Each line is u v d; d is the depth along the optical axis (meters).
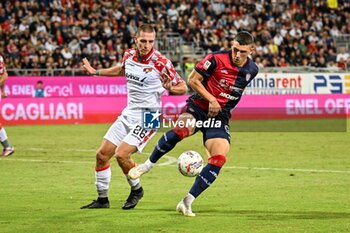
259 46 67.00
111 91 54.38
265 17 71.12
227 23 69.00
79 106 52.88
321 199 20.70
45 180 25.08
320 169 28.25
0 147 37.12
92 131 46.34
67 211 18.45
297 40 69.25
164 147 17.73
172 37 63.88
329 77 60.09
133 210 18.66
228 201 20.39
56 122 52.12
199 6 69.62
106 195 19.12
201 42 65.50
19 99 51.12
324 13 75.31
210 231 15.68
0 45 57.22
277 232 15.59
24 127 49.25
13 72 55.12
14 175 26.44
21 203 19.91
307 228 16.05
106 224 16.52
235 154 33.81
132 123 18.69
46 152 34.50
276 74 58.56
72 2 64.06
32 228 16.08
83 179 25.41
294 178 25.61
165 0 68.38
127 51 18.92
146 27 18.25
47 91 52.50
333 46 70.81
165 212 18.31
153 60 18.44
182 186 23.78
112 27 62.69
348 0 77.38
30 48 57.75
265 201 20.36
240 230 15.80
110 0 65.81
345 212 18.33
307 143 39.12
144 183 24.47
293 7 74.06
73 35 60.34
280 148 36.56
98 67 58.19
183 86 18.36
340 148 36.53
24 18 60.69
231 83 17.69
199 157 18.14
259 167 28.92
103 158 18.80
